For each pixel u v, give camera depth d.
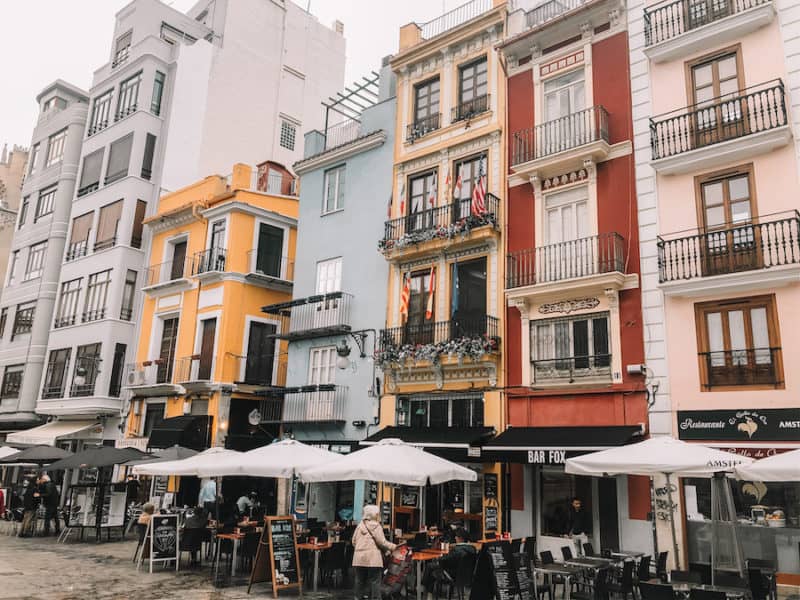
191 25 33.41
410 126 20.05
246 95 33.12
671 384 13.45
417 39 20.95
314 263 21.91
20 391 30.69
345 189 21.66
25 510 19.06
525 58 17.92
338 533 13.39
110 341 26.39
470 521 15.63
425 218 18.77
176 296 25.62
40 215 33.72
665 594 7.84
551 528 14.45
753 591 8.78
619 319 14.48
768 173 13.17
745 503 12.39
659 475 13.11
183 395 23.70
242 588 12.05
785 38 13.50
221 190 25.95
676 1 14.99
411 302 18.78
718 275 12.93
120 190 28.27
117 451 17.83
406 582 11.32
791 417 11.84
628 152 15.28
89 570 13.40
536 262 16.09
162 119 29.48
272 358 24.19
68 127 33.56
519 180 17.11
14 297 33.47
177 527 14.19
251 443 22.70
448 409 17.23
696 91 14.65
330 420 19.20
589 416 14.48
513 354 16.12
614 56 16.08
